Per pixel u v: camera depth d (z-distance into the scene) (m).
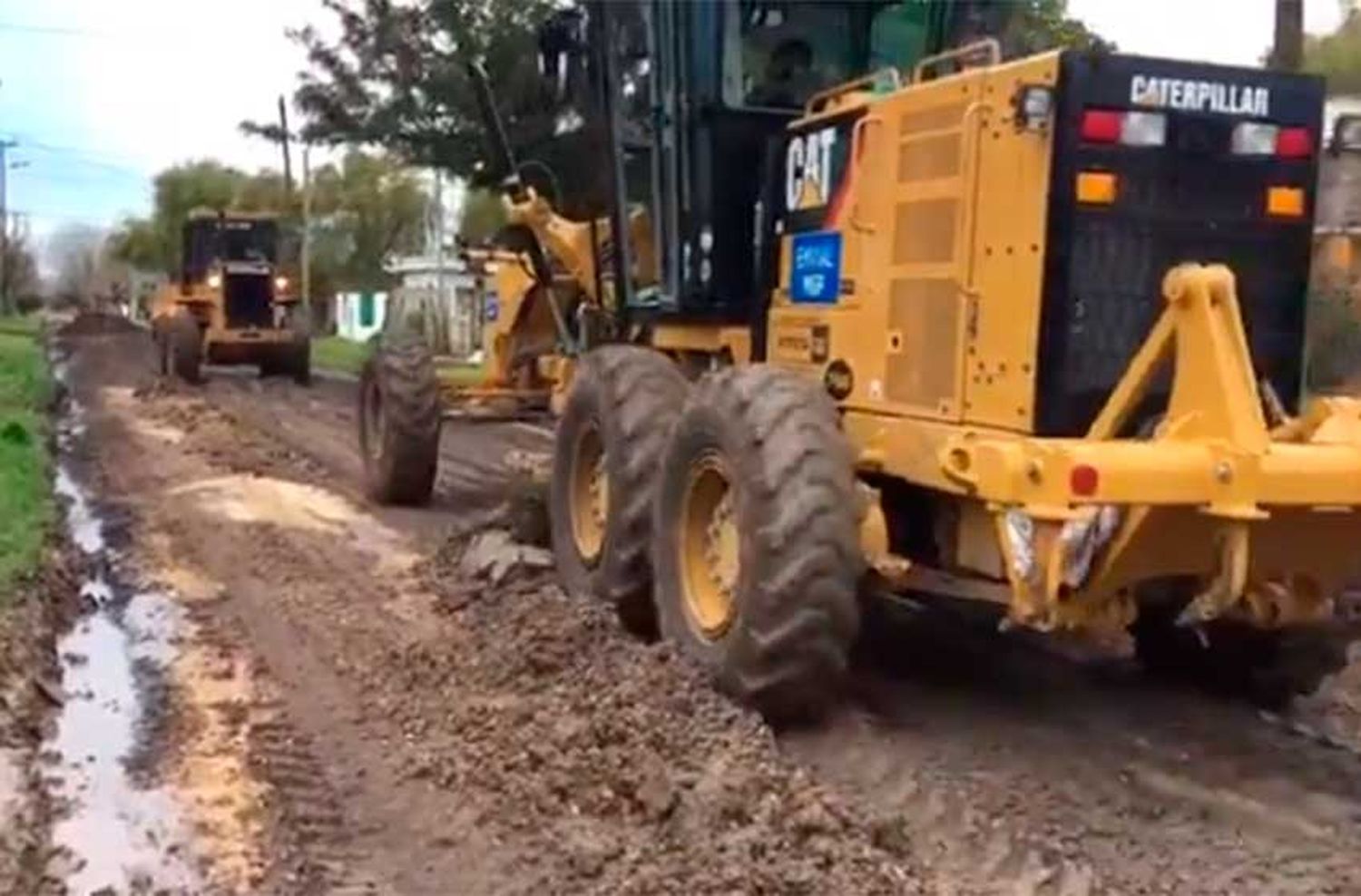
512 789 5.89
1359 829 5.56
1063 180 5.91
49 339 41.91
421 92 22.59
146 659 7.99
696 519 6.86
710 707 6.35
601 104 8.94
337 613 8.76
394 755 6.42
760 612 6.18
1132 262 6.02
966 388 6.23
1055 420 5.97
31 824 5.65
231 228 28.59
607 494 7.80
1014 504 5.58
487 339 12.72
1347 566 5.94
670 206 8.15
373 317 52.62
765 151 7.77
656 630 7.62
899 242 6.58
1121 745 6.39
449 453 16.20
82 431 18.25
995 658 7.53
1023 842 5.39
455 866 5.35
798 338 7.31
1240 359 5.55
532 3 21.12
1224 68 6.08
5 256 73.31
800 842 5.25
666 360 7.98
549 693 6.90
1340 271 7.90
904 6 8.16
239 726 6.86
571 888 5.09
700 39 7.85
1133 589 5.96
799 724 6.41
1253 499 5.45
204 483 13.63
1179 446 5.49
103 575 9.95
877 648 7.61
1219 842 5.43
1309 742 6.48
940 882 5.09
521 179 10.95
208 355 27.03
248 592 9.40
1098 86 5.92
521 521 9.59
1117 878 5.14
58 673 7.69
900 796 5.79
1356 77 20.91
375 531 11.21
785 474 6.18
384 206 58.66
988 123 6.14
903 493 6.69
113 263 96.69
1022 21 13.36
